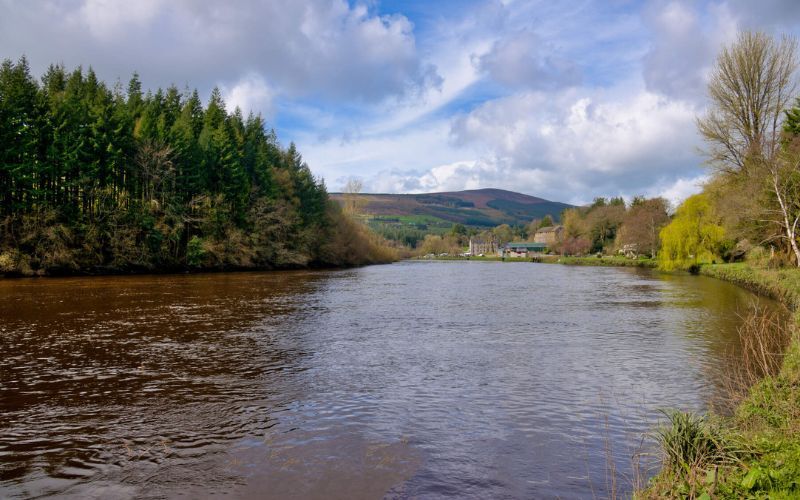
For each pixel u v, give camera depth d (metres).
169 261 57.00
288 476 7.82
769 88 40.91
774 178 32.12
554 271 80.62
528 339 19.08
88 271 49.19
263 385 12.76
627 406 11.14
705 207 58.12
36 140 45.75
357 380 13.26
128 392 12.09
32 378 13.20
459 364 15.05
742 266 47.53
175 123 63.44
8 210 44.22
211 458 8.46
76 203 49.16
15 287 36.00
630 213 108.75
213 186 65.38
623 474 7.80
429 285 47.44
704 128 43.12
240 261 65.19
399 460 8.41
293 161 90.88
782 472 5.44
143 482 7.61
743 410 8.73
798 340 12.08
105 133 50.91
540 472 7.93
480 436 9.45
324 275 60.69
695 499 5.45
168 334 19.39
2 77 44.88
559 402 11.45
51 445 8.98
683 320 23.73
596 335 19.95
